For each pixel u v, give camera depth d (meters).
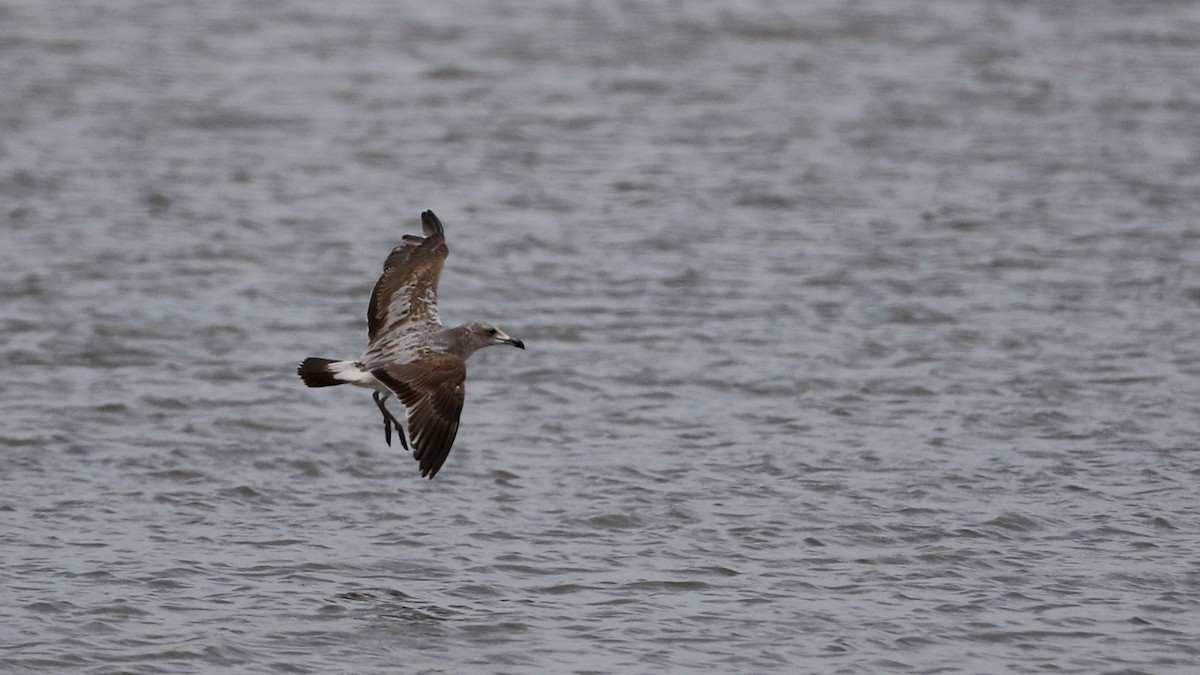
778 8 49.31
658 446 18.95
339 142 34.66
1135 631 14.35
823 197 31.06
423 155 33.81
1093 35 46.38
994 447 18.95
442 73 41.06
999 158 34.06
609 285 25.62
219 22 46.28
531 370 21.67
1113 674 13.55
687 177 32.38
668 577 15.35
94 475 17.78
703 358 22.25
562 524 16.62
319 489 17.55
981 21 48.03
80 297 24.44
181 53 42.41
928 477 17.94
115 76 39.69
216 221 28.80
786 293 25.30
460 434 19.28
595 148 34.56
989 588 15.20
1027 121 37.25
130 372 21.31
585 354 22.41
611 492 17.45
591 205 30.47
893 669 13.61
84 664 13.38
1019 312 24.38
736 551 15.98
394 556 15.77
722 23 47.22
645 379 21.38
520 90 39.50
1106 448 18.91
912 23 47.66
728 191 31.39
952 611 14.72
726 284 25.73
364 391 20.78
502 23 46.97
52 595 14.66
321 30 45.72
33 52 41.62
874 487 17.67
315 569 15.41
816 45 44.84
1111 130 36.53
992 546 16.14
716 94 39.44
